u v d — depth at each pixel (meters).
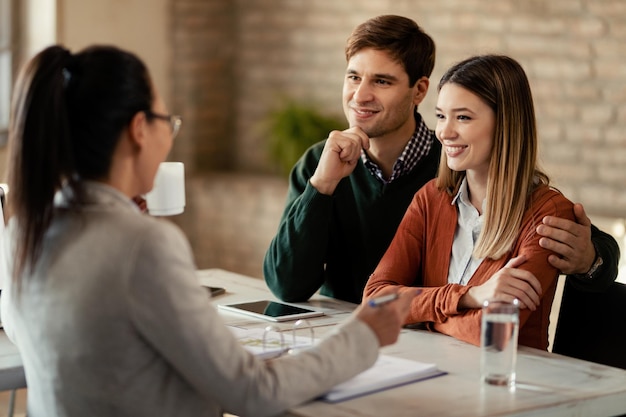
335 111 7.09
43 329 1.92
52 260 1.90
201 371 1.87
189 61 7.55
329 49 7.11
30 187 1.88
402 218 3.32
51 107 1.87
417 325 2.85
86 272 1.85
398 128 3.25
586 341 2.89
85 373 1.89
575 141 5.84
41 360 1.96
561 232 2.65
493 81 2.67
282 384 1.95
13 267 1.95
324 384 2.01
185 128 7.58
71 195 1.92
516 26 6.05
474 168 2.78
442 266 2.88
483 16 6.20
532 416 2.07
